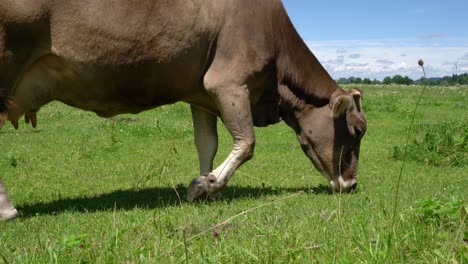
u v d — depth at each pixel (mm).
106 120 15805
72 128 14094
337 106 6375
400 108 20359
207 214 5023
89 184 7570
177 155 10164
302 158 10031
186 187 7211
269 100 6523
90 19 5328
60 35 5316
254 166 9062
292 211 4969
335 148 6555
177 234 3961
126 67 5559
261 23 6090
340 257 3121
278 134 13664
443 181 7090
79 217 5156
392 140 12188
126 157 10000
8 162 9211
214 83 5898
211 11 5805
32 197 6617
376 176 7902
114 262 3193
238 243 3607
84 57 5406
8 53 5172
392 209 4531
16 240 4195
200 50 5844
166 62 5699
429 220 3766
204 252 3307
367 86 44438
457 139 9648
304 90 6570
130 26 5449
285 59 6402
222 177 6004
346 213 4648
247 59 5969
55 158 9781
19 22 5137
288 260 3129
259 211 4988
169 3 5598
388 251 2982
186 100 6258
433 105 22500
